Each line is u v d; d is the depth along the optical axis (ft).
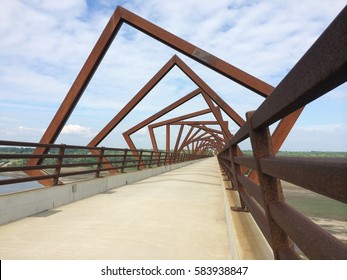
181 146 147.64
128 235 14.29
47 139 38.65
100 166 33.37
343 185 2.69
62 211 20.66
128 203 24.03
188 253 11.61
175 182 42.98
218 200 25.53
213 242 13.14
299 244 4.41
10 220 17.30
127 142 82.99
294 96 3.93
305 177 3.74
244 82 30.91
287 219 5.04
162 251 11.86
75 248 12.26
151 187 36.52
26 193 18.92
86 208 21.80
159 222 17.08
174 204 23.39
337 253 3.05
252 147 8.01
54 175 23.80
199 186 37.37
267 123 6.38
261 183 7.11
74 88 37.22
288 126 27.78
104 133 55.26
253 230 11.03
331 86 3.25
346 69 2.70
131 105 53.52
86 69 36.88
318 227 3.93
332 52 2.76
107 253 11.60
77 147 27.63
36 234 14.52
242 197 14.61
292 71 4.01
